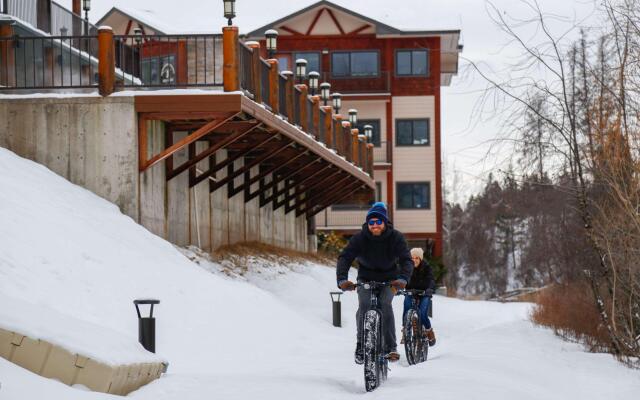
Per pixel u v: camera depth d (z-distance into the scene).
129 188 38.62
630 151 29.30
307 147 53.53
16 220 28.67
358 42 109.06
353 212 109.69
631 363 29.23
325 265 70.75
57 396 16.14
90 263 29.11
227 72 39.19
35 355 17.58
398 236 21.52
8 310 18.62
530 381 23.08
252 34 108.38
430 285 28.95
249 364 26.02
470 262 190.88
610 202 32.31
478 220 186.00
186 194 45.28
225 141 42.53
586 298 35.94
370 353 20.09
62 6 51.91
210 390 18.97
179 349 27.25
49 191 34.72
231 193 53.25
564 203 40.69
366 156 77.62
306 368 24.83
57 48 48.84
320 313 46.88
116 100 38.84
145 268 31.67
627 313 32.81
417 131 109.81
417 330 27.16
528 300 98.19
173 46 57.34
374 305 21.06
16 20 43.91
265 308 35.16
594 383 24.78
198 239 46.62
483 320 57.22
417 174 109.81
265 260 53.38
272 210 63.88
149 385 19.36
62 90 44.38
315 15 108.75
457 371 22.58
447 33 107.69
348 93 108.81
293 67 108.94
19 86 42.84
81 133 38.94
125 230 35.16
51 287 26.11
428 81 109.56
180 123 42.31
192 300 31.58
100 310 26.62
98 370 17.53
